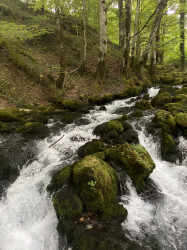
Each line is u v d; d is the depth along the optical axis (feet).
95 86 36.32
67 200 10.32
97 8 49.39
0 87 28.04
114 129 19.84
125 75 41.73
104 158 14.46
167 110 24.17
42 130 20.65
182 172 14.99
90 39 56.49
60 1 30.58
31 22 47.16
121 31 52.85
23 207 12.41
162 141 17.60
